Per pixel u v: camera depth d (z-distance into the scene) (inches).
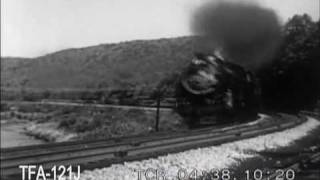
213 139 986.1
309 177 514.0
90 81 4357.8
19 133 2517.2
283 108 3031.5
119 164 587.5
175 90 2464.3
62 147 749.9
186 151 739.4
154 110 2394.2
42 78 4975.4
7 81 5221.5
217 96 2257.6
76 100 3563.0
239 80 2345.0
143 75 3956.7
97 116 2411.4
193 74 2368.4
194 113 2219.5
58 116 2844.5
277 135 1147.9
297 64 2896.2
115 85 3855.8
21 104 3804.1
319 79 3002.0
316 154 745.0
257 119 2244.1
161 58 4188.0
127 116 2347.4
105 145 769.6
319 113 2556.6
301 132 1320.1
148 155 656.4
